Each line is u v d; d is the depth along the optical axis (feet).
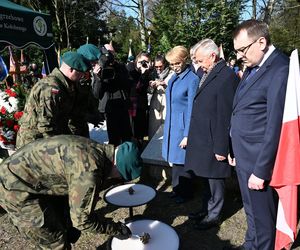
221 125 8.29
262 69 6.49
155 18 37.11
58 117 8.91
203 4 31.40
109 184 12.50
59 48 59.72
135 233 7.55
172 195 11.98
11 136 12.68
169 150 10.91
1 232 10.25
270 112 6.30
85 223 5.94
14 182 6.40
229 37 31.89
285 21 60.49
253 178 6.70
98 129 17.69
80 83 9.81
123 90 13.62
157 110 15.37
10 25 16.62
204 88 8.63
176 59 9.80
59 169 6.07
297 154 6.39
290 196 6.72
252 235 8.00
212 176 8.92
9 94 13.17
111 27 76.43
